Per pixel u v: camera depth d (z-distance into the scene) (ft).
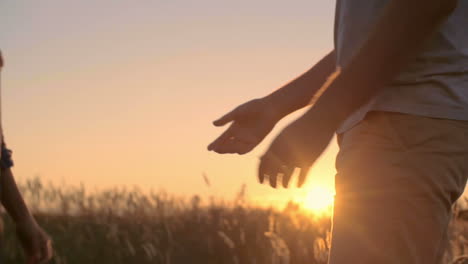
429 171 6.48
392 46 6.09
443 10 6.02
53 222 34.86
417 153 6.54
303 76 8.34
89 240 32.17
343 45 7.45
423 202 6.47
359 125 6.85
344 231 6.63
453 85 6.70
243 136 8.11
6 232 28.71
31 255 11.59
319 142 6.18
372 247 6.45
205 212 34.65
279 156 6.15
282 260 27.78
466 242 14.08
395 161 6.56
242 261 30.09
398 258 6.42
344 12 7.53
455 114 6.62
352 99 6.19
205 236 32.55
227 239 29.43
